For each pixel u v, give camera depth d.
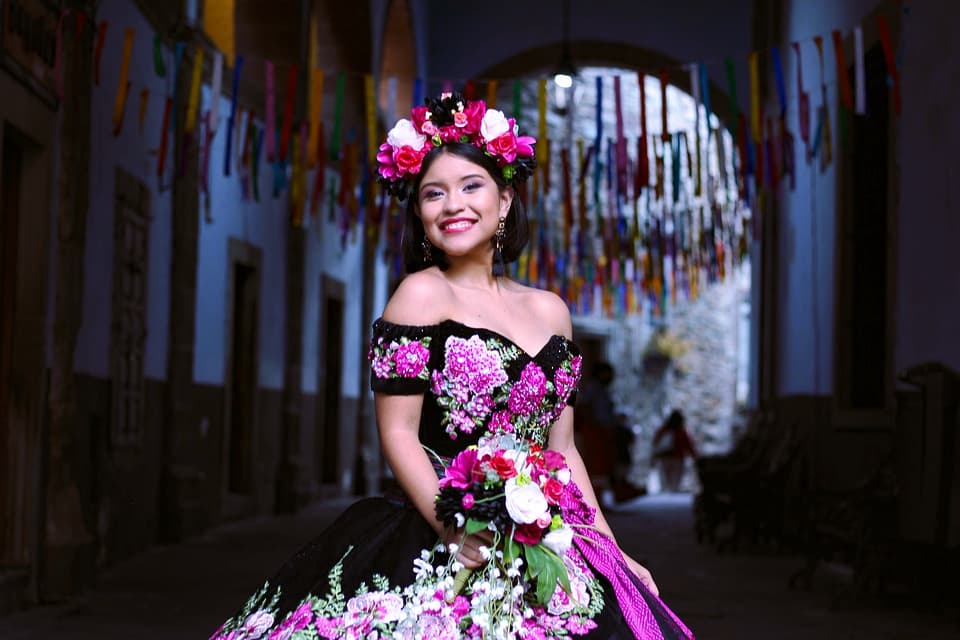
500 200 3.07
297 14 15.59
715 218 15.40
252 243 14.83
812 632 7.20
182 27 11.72
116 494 10.02
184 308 11.94
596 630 2.80
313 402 17.73
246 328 14.99
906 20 9.51
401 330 2.88
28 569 7.75
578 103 27.50
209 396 13.23
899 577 8.37
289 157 15.78
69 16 8.25
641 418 30.47
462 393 2.90
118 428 10.04
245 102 14.30
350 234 19.70
